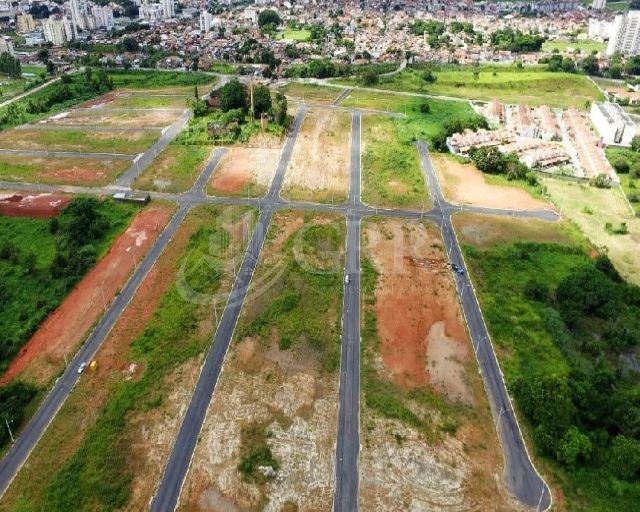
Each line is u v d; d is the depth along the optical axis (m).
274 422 82.50
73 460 75.06
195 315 103.38
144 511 69.56
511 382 90.12
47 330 99.50
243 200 147.50
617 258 127.62
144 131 197.25
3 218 134.25
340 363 93.75
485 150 173.75
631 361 96.94
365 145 189.00
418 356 96.00
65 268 114.44
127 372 90.56
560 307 107.25
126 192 149.75
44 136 192.38
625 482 74.50
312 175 163.62
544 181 166.62
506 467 76.62
